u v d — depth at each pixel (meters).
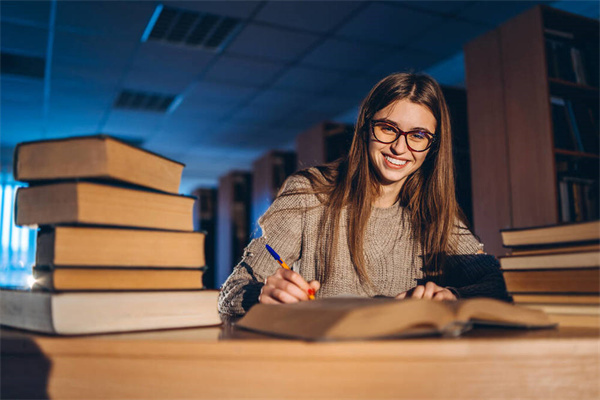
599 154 2.93
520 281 0.77
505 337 0.56
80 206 0.60
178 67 4.75
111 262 0.63
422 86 1.16
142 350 0.52
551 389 0.53
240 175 7.33
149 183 0.70
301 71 4.88
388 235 1.21
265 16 3.77
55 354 0.53
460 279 1.23
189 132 7.11
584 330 0.66
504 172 3.03
